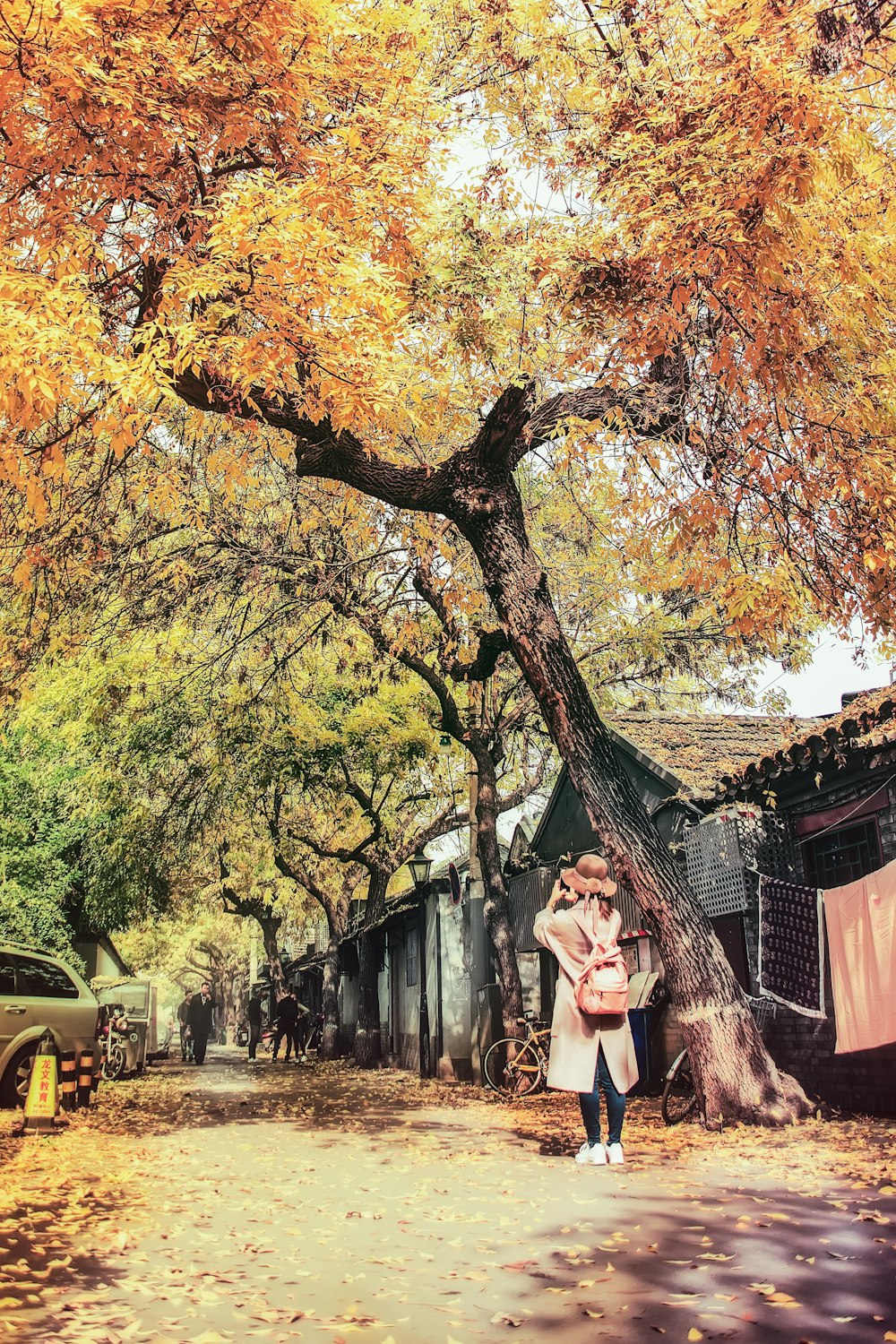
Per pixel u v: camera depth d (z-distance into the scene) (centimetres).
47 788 2138
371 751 2111
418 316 958
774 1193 652
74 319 626
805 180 735
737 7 720
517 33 974
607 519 1523
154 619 1421
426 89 816
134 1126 1214
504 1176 773
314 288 693
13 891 2092
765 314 884
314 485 1406
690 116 782
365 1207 671
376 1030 2762
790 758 1100
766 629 1057
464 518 1122
